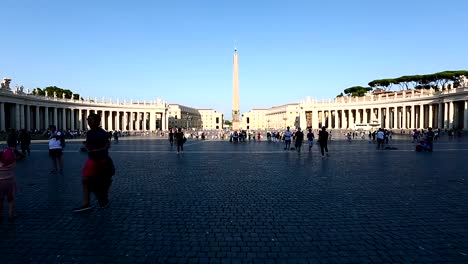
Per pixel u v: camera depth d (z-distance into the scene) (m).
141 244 5.25
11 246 5.18
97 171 7.21
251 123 184.00
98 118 7.41
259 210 7.20
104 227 6.07
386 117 89.00
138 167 14.55
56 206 7.58
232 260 4.66
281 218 6.61
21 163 16.23
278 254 4.87
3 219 6.58
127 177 11.69
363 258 4.73
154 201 8.03
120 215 6.82
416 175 11.90
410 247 5.12
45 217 6.70
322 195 8.66
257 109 183.38
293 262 4.60
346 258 4.73
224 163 16.14
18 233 5.76
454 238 5.49
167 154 21.55
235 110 56.69
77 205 7.68
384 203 7.78
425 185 9.96
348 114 108.00
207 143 37.09
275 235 5.65
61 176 11.94
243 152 23.22
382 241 5.36
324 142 19.39
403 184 10.15
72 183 10.48
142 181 10.84
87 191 7.18
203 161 17.11
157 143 36.69
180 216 6.75
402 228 5.98
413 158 17.98
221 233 5.75
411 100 78.12
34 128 76.88
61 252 4.95
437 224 6.20
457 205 7.57
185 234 5.70
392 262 4.60
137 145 32.66
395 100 83.69
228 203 7.82
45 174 12.44
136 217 6.68
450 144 30.81
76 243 5.30
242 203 7.83
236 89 56.72
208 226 6.12
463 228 5.98
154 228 6.02
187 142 39.62
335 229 5.95
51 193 8.98
